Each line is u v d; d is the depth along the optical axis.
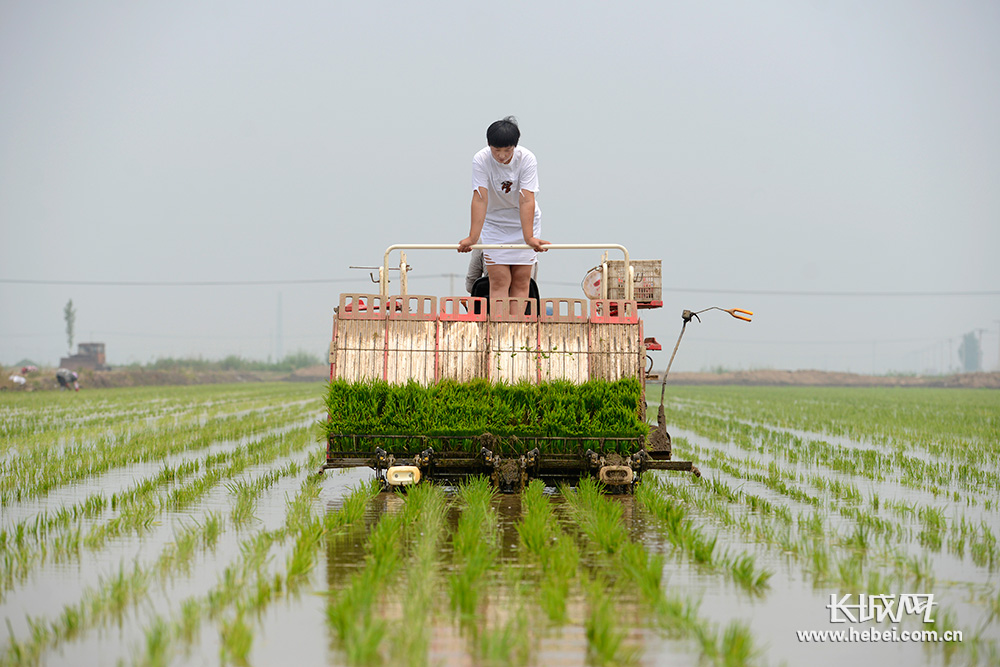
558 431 15.02
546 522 12.05
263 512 13.70
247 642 7.09
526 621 7.76
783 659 7.32
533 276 17.98
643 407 15.47
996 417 42.19
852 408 52.09
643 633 7.78
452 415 14.90
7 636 7.66
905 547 11.40
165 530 12.10
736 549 11.19
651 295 17.83
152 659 6.86
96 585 9.28
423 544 10.55
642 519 13.24
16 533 11.73
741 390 105.25
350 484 17.70
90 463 19.95
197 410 45.34
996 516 13.91
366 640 7.03
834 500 15.46
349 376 15.18
